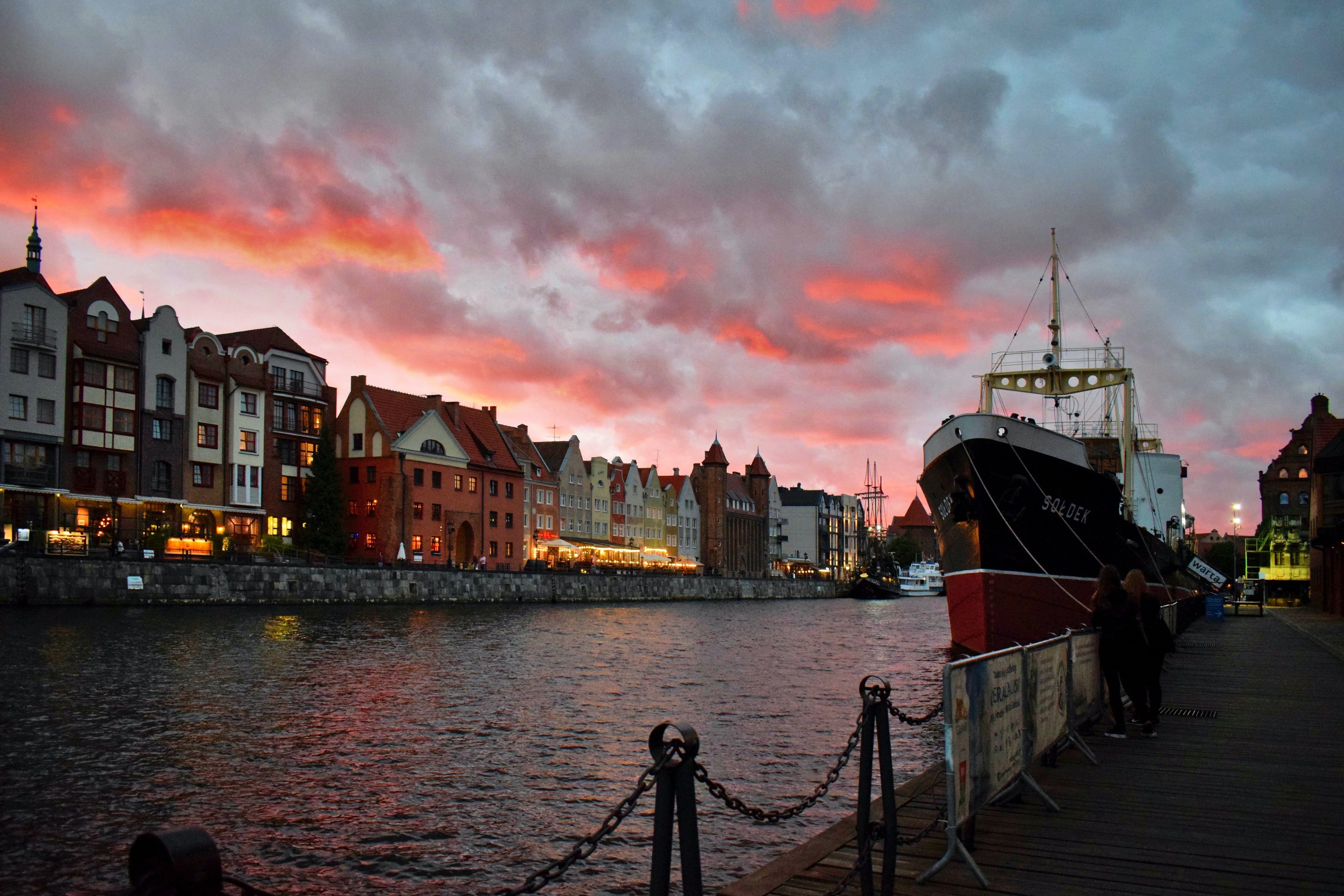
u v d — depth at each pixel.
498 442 98.88
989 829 9.05
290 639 39.00
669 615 76.62
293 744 18.03
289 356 76.81
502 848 12.04
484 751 17.70
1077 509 28.45
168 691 24.19
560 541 103.94
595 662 34.59
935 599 150.75
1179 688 20.41
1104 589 14.23
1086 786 10.84
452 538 87.81
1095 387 36.03
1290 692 19.69
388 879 10.94
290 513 76.69
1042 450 27.80
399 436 82.38
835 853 8.44
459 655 35.19
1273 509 105.50
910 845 8.59
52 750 17.09
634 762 16.88
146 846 3.07
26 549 50.44
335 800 14.15
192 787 14.80
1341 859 8.16
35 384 57.91
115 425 62.12
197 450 68.25
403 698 24.09
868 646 47.09
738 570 157.25
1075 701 12.79
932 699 26.16
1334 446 62.56
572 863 5.38
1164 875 7.72
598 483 120.62
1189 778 11.21
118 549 52.94
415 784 15.14
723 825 12.88
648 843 12.23
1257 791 10.58
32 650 31.47
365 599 66.31
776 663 36.47
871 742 7.18
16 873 10.99
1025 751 9.87
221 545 63.75
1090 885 7.49
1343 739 13.82
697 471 151.88
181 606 53.38
